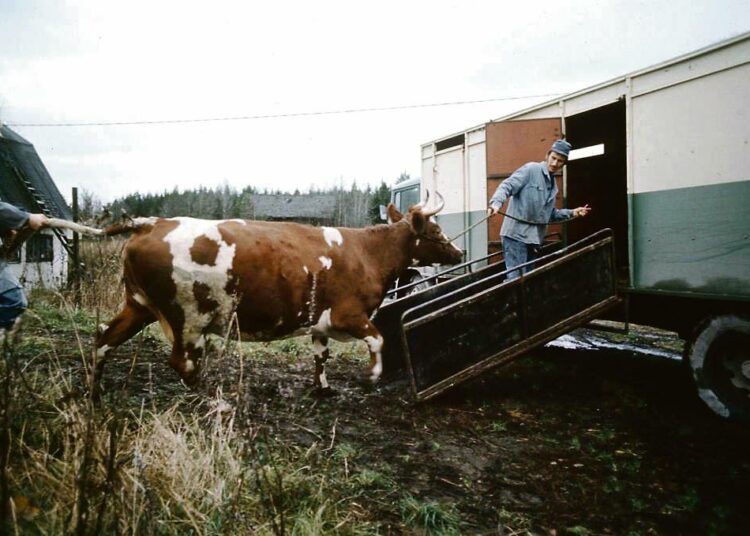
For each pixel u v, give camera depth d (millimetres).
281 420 4168
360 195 57406
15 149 17344
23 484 2391
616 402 5047
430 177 9172
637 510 3102
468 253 7988
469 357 4852
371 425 4273
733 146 4281
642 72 5047
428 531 2754
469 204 7949
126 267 3953
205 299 3979
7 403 2246
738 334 4441
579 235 8430
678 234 4734
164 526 2297
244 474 2729
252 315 4207
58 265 11945
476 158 7742
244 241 4078
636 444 4074
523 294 4957
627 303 5312
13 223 3051
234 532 2354
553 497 3238
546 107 6500
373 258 5109
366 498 3039
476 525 2883
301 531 2463
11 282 3242
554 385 5645
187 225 3988
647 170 5023
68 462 2541
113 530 2117
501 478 3465
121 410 2662
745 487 3389
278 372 5793
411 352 4648
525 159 6586
